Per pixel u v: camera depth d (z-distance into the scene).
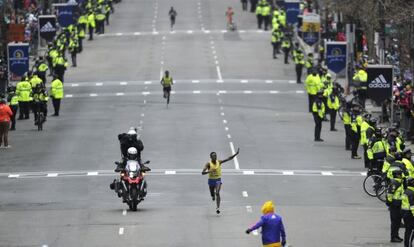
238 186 126.00
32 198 120.56
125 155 115.12
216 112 185.25
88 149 151.25
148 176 131.62
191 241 99.88
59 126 172.25
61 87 182.50
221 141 156.62
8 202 118.75
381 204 116.44
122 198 116.56
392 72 154.75
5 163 142.12
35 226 107.12
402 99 154.50
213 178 111.50
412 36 178.50
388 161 108.88
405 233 94.62
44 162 142.25
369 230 104.25
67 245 99.31
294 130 167.25
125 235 102.56
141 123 173.62
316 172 134.50
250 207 114.38
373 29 195.88
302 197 119.94
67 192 123.56
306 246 98.00
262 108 190.62
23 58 199.75
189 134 162.75
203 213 111.81
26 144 156.25
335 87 179.50
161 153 147.12
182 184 126.81
